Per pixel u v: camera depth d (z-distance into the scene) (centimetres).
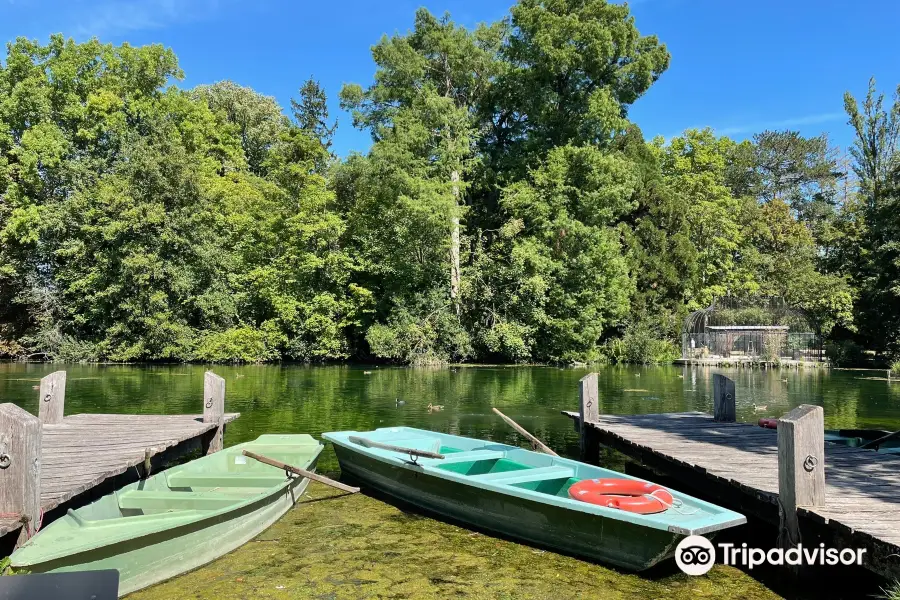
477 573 598
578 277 3172
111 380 2188
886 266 3170
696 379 2436
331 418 1426
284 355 3244
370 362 3272
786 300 3803
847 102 4122
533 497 640
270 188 3269
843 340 3444
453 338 3114
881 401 1814
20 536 534
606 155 3300
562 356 3192
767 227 4341
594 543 614
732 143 4934
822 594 555
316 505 818
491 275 3247
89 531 539
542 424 1382
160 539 558
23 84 3148
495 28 3834
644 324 3384
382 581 579
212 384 1046
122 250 2788
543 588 566
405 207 3036
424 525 739
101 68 3497
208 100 4541
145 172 2844
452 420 1417
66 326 3072
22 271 3067
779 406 1702
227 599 539
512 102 3703
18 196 3062
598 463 1073
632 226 3719
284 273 3142
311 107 4856
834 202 6038
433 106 3203
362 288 3198
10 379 2181
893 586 532
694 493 883
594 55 3344
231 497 673
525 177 3472
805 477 564
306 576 589
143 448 811
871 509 555
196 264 2989
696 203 4047
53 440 870
